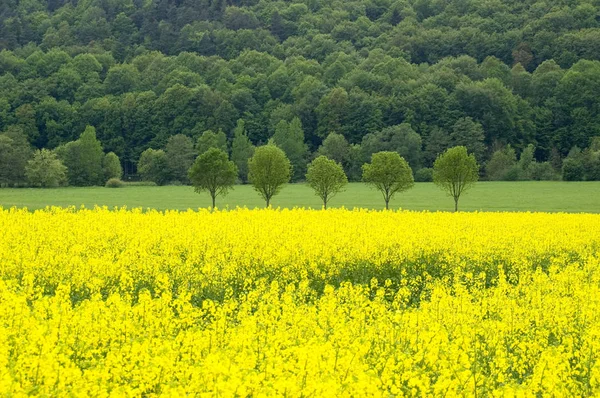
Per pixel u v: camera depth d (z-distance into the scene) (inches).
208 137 5039.4
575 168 4153.5
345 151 4783.5
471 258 1148.5
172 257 1006.4
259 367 463.8
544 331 639.8
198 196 3371.1
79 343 529.7
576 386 483.2
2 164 4318.4
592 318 666.2
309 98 5797.2
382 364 493.0
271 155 2576.3
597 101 5467.5
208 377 416.5
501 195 3277.6
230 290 861.2
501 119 5300.2
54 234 1165.7
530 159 4628.4
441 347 524.1
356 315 630.5
